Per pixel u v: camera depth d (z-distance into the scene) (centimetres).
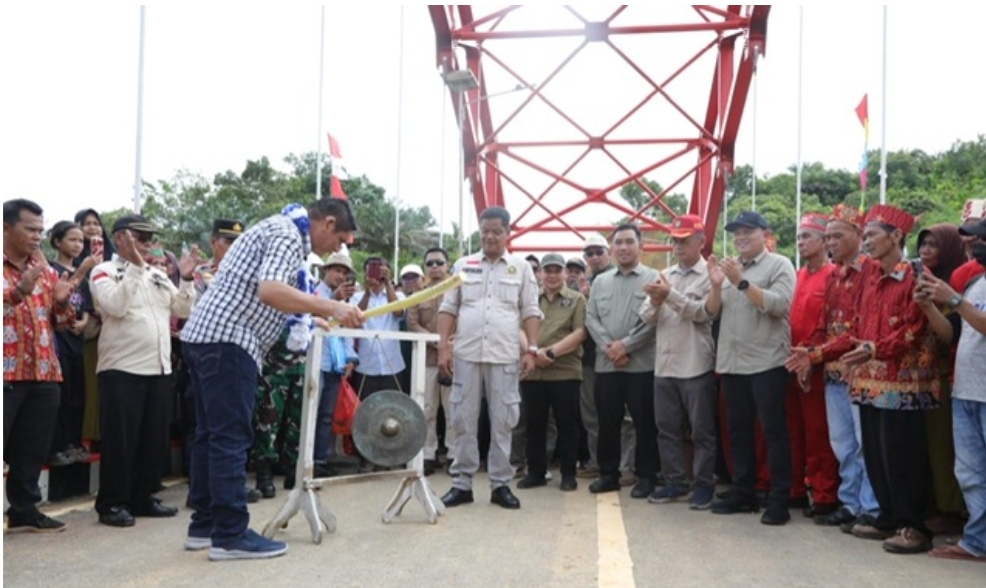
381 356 732
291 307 382
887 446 430
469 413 553
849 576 373
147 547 425
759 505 554
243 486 405
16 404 448
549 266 666
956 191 3469
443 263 754
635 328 605
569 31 1645
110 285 492
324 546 428
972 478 407
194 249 573
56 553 411
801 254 562
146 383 501
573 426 641
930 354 428
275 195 3591
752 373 516
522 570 378
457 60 1678
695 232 588
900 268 438
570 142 2136
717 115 2027
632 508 554
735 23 1563
